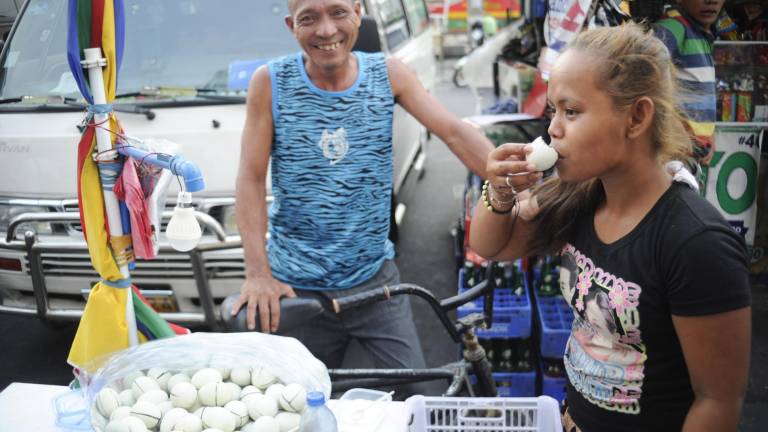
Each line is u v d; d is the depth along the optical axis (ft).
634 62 4.17
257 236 7.59
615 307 4.56
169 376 5.29
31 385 6.19
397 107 16.89
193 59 12.89
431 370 7.56
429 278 15.81
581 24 10.16
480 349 7.64
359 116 7.50
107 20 5.70
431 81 21.58
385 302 7.95
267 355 5.37
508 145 4.83
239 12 13.43
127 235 6.18
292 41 13.02
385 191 7.84
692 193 4.35
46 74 13.08
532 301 11.75
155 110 11.87
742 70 12.94
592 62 4.24
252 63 12.72
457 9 40.16
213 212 11.04
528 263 12.49
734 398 4.29
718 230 4.14
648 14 9.79
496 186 4.94
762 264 14.33
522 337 10.52
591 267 4.79
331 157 7.51
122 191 5.94
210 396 5.08
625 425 4.84
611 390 4.83
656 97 4.24
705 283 4.10
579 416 5.12
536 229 5.34
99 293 6.18
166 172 6.21
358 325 7.95
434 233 18.19
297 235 7.84
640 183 4.47
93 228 6.02
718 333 4.14
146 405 4.99
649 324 4.46
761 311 13.57
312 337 7.98
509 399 5.67
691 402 4.65
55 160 11.30
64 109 12.07
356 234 7.75
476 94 18.71
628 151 4.38
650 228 4.38
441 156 24.81
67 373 12.34
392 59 7.78
